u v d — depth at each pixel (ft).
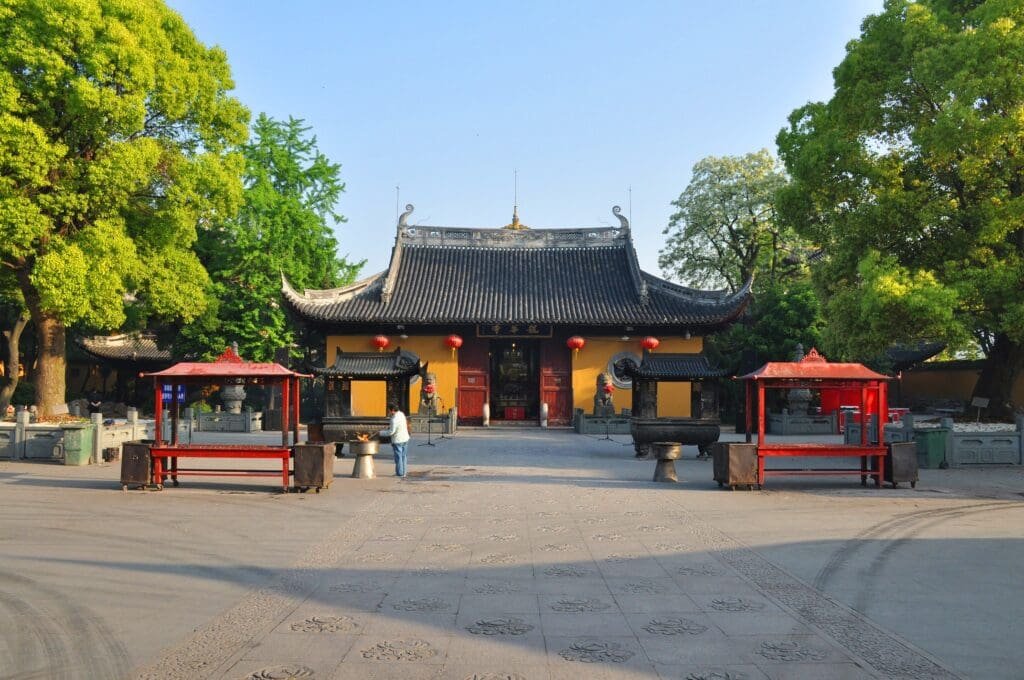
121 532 37.47
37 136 67.56
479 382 130.82
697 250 178.70
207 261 132.98
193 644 21.29
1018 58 61.72
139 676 19.01
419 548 33.86
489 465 69.62
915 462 54.08
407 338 130.82
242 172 88.17
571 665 19.67
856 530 38.29
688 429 76.84
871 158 75.41
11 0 67.10
